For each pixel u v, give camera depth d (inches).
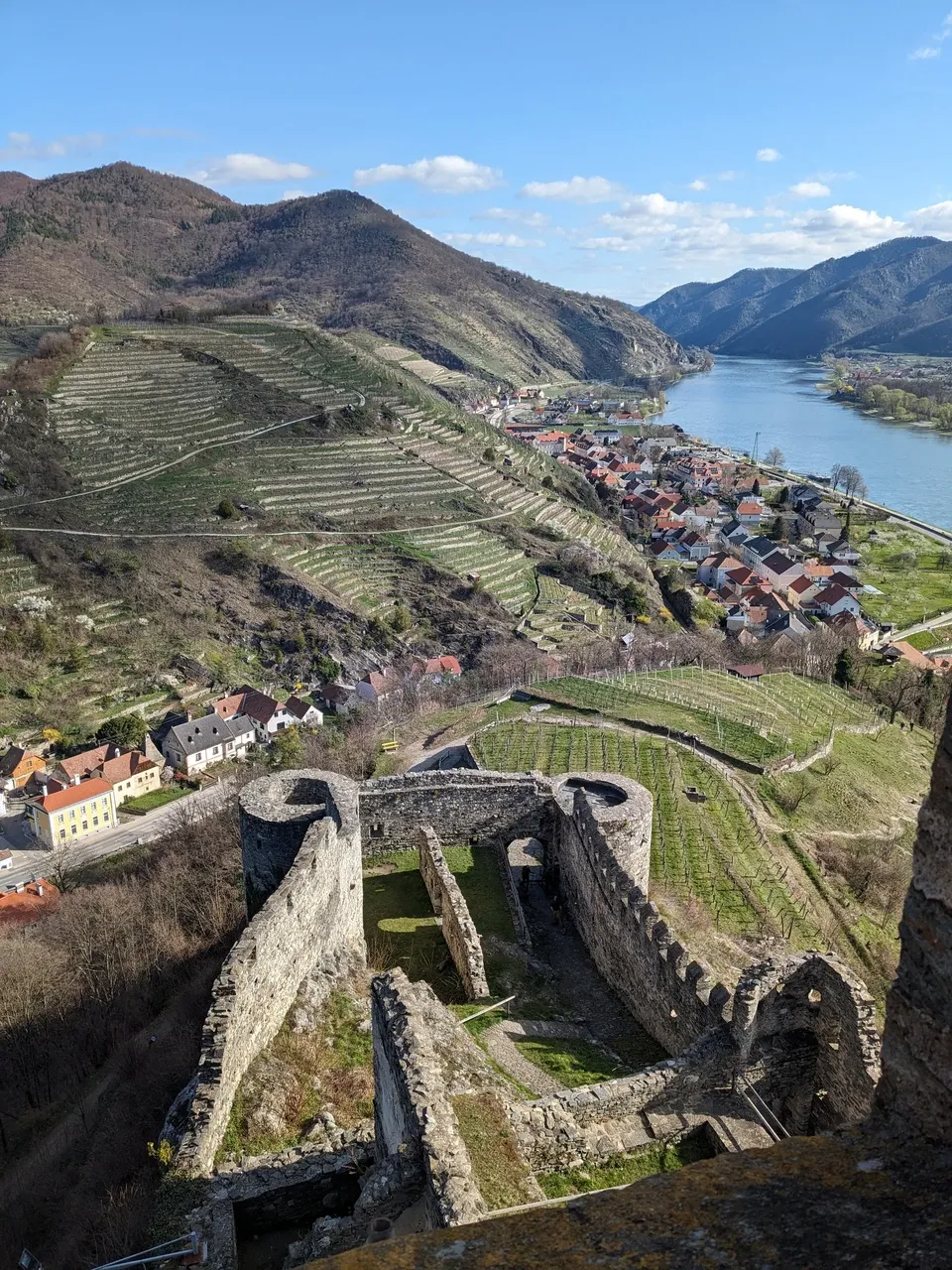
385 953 1173.1
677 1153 628.4
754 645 4443.9
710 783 2058.3
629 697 2810.0
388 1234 512.1
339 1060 900.6
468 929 1071.0
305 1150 737.6
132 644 4471.0
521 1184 501.4
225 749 3909.9
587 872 1179.9
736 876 1601.9
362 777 2218.3
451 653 4640.8
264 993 879.1
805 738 2591.0
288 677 4461.1
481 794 1424.7
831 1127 681.6
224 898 1668.3
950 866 299.0
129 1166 960.9
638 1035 944.9
